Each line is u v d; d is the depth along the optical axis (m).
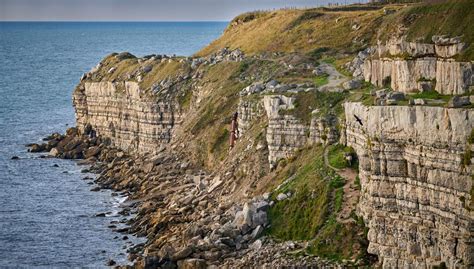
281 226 101.06
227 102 153.88
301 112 116.75
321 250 93.62
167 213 122.62
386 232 87.31
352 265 89.50
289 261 93.06
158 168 151.00
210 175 136.12
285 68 152.75
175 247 104.81
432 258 83.00
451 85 87.44
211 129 150.38
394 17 107.88
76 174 164.62
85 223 128.00
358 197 97.25
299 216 100.50
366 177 91.06
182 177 144.38
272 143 118.44
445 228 81.06
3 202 142.00
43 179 159.88
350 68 138.75
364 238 91.62
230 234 101.69
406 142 84.88
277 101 118.81
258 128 129.38
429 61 91.62
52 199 143.88
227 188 124.31
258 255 96.88
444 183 80.88
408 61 93.75
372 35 166.12
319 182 102.62
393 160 86.06
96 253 113.62
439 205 81.69
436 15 94.31
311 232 96.94
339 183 101.00
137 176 152.12
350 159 103.38
